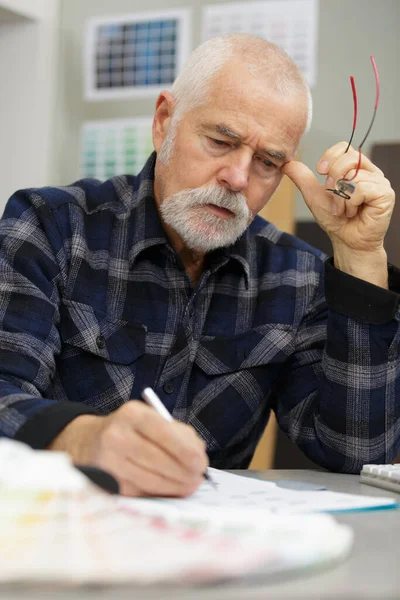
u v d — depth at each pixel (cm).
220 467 155
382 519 83
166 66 264
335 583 53
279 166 145
